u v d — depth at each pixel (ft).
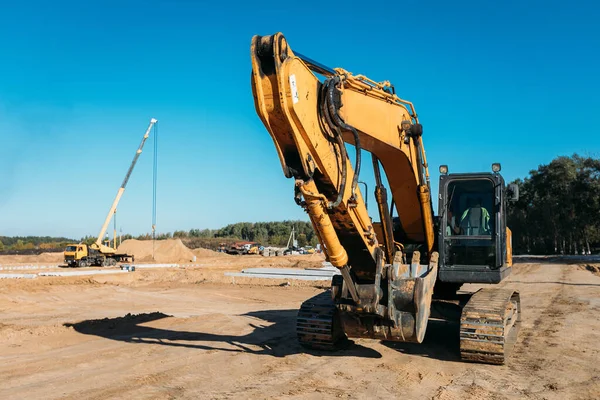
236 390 22.06
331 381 23.52
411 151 27.02
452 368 25.93
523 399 21.17
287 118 18.61
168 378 23.94
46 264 153.17
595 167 183.83
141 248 197.67
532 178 211.20
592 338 34.53
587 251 203.62
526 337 34.86
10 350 29.96
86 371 25.26
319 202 20.52
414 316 24.23
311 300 30.30
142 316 42.39
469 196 29.94
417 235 30.73
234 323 39.81
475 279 28.19
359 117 22.74
